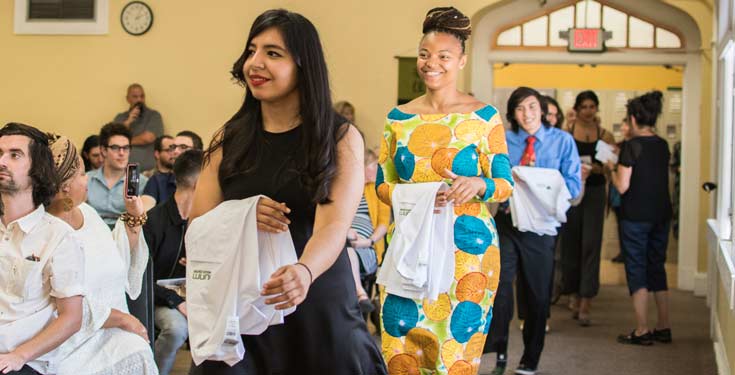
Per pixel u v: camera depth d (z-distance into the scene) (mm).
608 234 13531
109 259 3488
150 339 4051
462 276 4141
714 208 8430
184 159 5055
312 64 2672
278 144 2721
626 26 10000
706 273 9992
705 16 9734
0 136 3193
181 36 10016
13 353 3072
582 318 8016
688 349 7016
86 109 10148
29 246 3186
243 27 9953
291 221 2693
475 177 4066
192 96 10008
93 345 3420
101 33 10102
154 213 5086
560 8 10023
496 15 10008
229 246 2611
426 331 4168
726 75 6602
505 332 5648
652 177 7062
